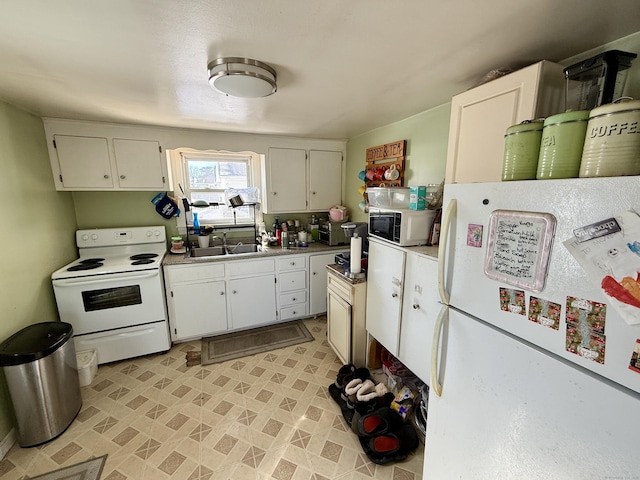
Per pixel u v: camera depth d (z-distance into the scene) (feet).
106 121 7.77
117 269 7.36
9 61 4.10
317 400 6.42
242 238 10.80
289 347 8.67
